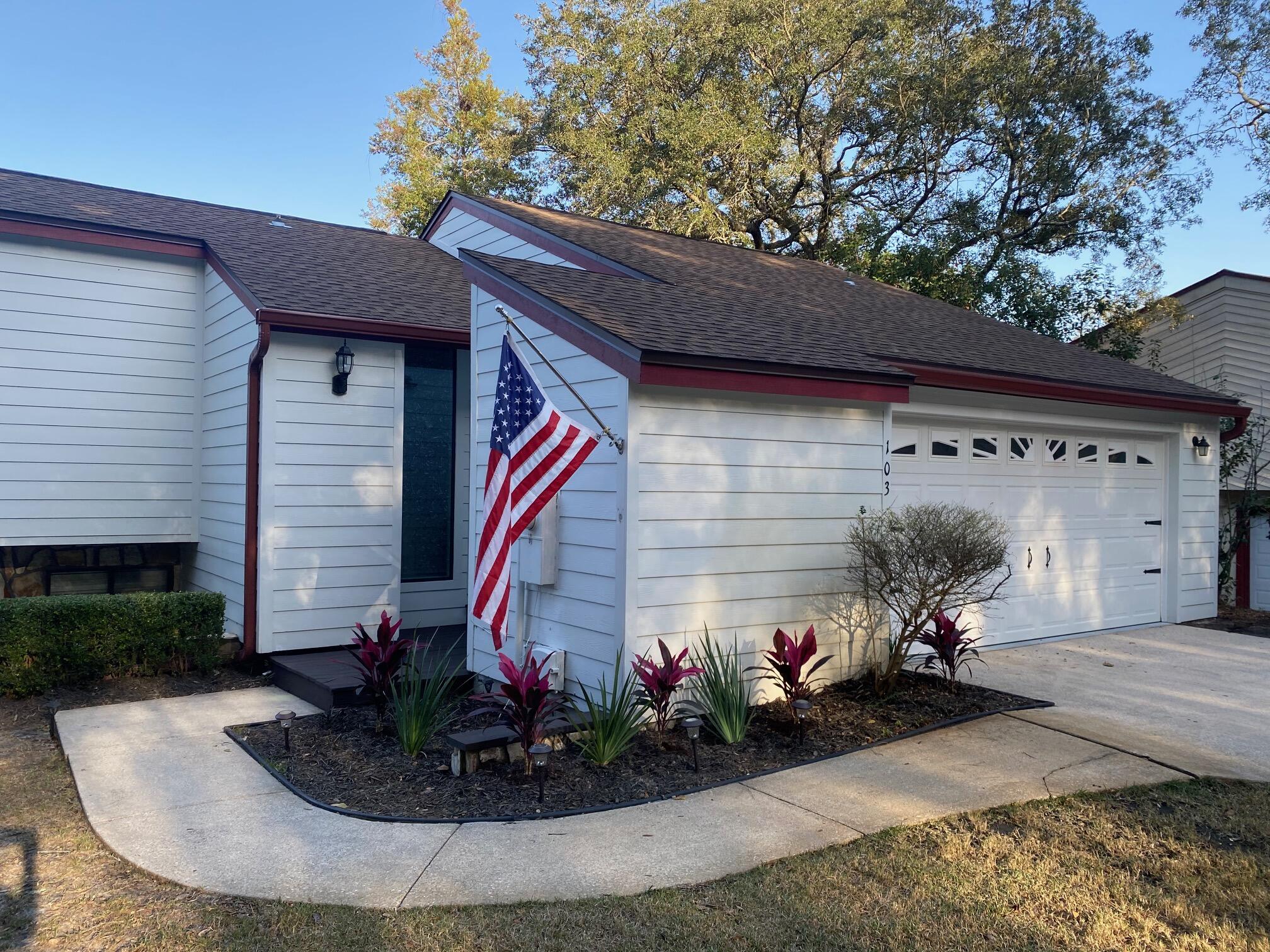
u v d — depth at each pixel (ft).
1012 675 26.25
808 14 77.66
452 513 32.40
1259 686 25.30
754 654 21.36
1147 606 36.47
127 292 31.81
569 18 86.58
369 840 14.42
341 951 10.96
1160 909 12.29
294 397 27.84
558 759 18.12
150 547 33.78
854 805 15.85
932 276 74.13
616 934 11.42
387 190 107.24
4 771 18.43
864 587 22.45
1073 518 33.50
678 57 82.43
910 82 77.92
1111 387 31.96
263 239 35.29
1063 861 13.73
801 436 22.25
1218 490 39.24
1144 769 17.90
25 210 29.71
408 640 25.35
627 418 19.21
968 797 16.28
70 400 30.73
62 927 11.59
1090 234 76.95
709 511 20.53
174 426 32.65
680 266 33.27
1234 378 47.80
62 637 24.67
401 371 29.91
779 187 85.61
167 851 13.99
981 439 30.30
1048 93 75.61
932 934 11.50
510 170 90.48
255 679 26.55
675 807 15.78
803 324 27.09
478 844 14.23
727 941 11.28
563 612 21.34
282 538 27.58
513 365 18.83
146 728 21.21
